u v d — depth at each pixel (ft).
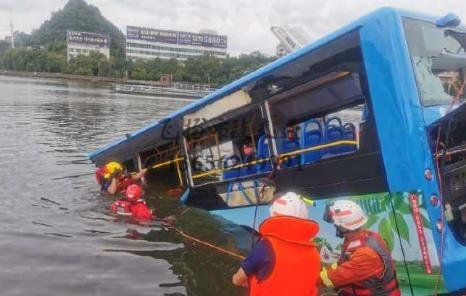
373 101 19.66
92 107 136.15
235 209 28.94
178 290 20.89
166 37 507.30
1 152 51.72
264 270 14.78
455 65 21.21
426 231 18.47
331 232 22.02
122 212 31.81
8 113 100.42
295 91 23.98
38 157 50.37
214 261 24.45
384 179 19.66
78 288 20.59
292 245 14.89
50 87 268.00
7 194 35.06
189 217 31.73
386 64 19.16
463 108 17.70
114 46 527.40
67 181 40.37
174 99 216.74
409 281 19.20
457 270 18.47
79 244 25.95
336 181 21.72
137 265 23.50
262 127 26.50
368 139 20.16
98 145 61.67
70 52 481.87
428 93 19.53
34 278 21.29
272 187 25.84
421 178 18.44
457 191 19.17
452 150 19.27
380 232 19.90
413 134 18.63
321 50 21.67
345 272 15.85
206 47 520.42
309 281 14.96
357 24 20.01
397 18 19.30
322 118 25.14
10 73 465.88
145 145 37.22
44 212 31.50
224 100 27.68
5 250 24.36
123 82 381.19
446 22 20.12
